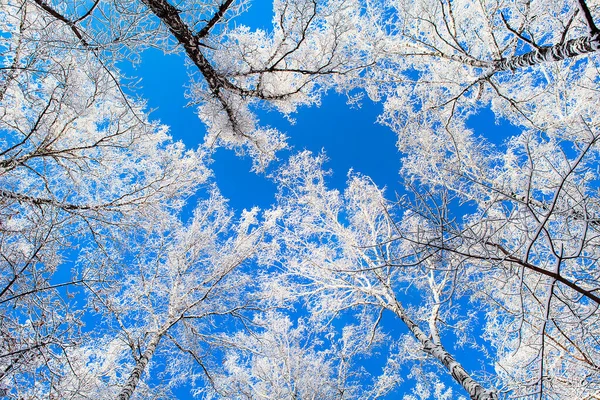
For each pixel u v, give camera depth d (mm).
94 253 4832
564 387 4090
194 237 7988
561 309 3900
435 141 6480
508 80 6324
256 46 5148
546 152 5164
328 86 6168
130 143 4875
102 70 4035
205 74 4805
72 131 5273
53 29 3562
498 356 5414
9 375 3354
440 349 5961
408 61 6629
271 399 8883
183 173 6090
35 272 3586
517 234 4230
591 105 5496
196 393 7395
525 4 4516
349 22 5125
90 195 5688
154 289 7664
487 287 4984
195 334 7422
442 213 3299
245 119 5750
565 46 3676
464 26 6055
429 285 7172
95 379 5484
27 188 5070
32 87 4199
